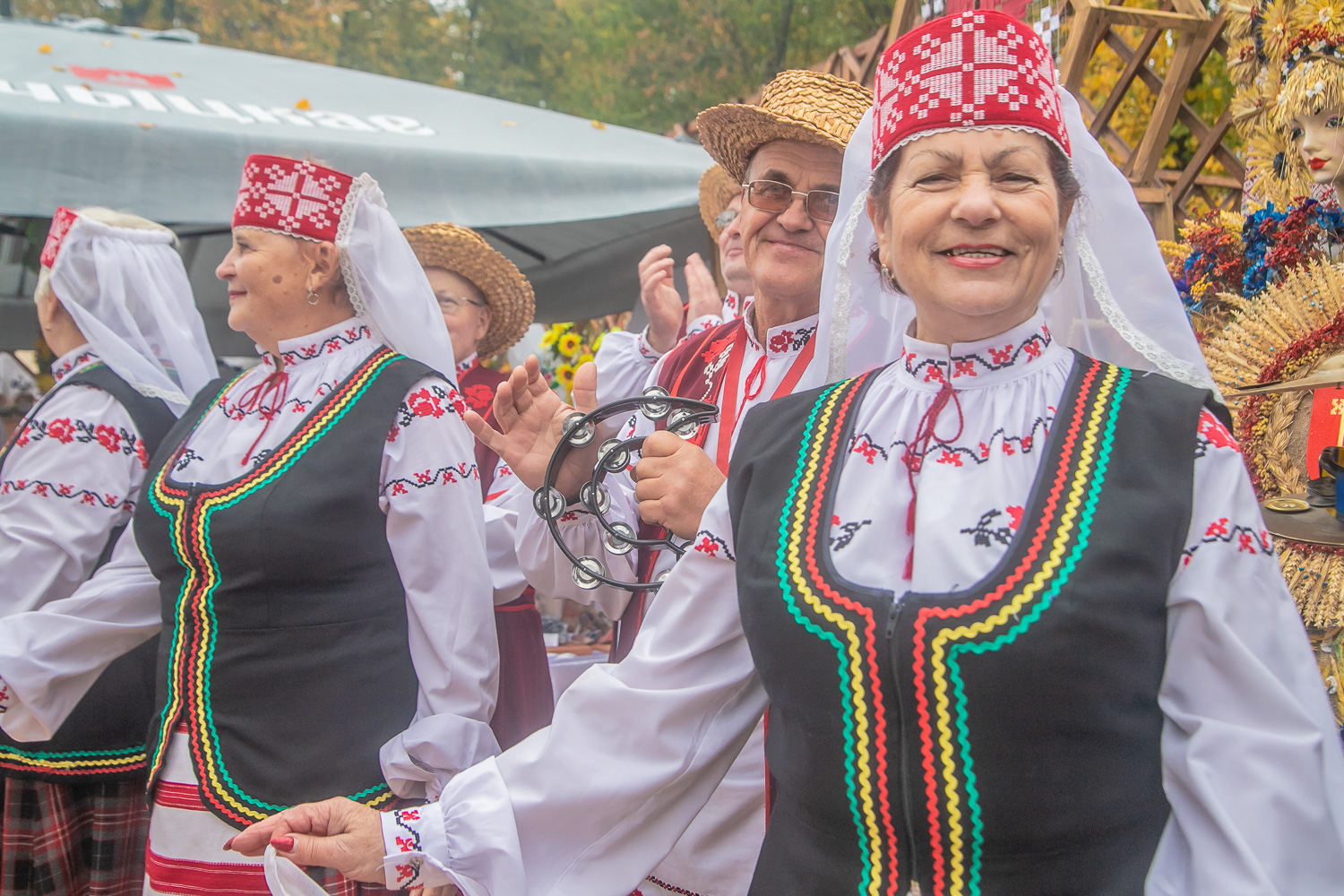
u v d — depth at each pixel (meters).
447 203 3.76
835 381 1.48
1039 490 1.06
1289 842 0.93
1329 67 1.97
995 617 1.00
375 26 14.75
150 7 13.63
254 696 1.84
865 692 1.05
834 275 1.48
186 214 3.41
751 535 1.20
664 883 1.71
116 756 2.41
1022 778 0.99
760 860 1.23
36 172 3.27
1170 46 3.68
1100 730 0.99
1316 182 2.03
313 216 2.03
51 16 13.20
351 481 1.87
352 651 1.87
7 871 2.32
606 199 3.96
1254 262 2.06
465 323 3.28
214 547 1.86
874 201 1.27
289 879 1.25
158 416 2.52
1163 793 1.04
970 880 1.02
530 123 4.55
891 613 1.05
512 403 1.71
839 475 1.19
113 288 2.68
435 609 1.91
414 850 1.25
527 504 1.90
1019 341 1.17
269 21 14.20
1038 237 1.11
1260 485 1.89
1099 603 0.99
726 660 1.31
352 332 2.09
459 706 1.89
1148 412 1.08
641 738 1.27
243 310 2.07
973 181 1.11
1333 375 1.72
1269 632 1.00
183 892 1.83
